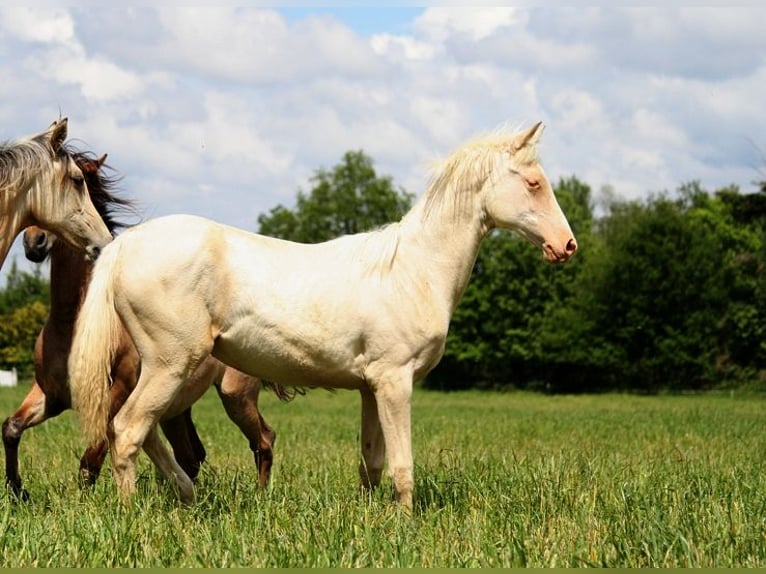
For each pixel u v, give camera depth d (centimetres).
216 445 1562
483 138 820
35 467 1050
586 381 6391
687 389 6084
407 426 769
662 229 6016
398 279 776
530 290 6550
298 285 749
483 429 2172
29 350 6494
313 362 757
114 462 742
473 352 6569
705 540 635
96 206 915
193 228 741
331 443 1631
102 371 736
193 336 730
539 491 823
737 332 6006
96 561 577
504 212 806
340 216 8362
